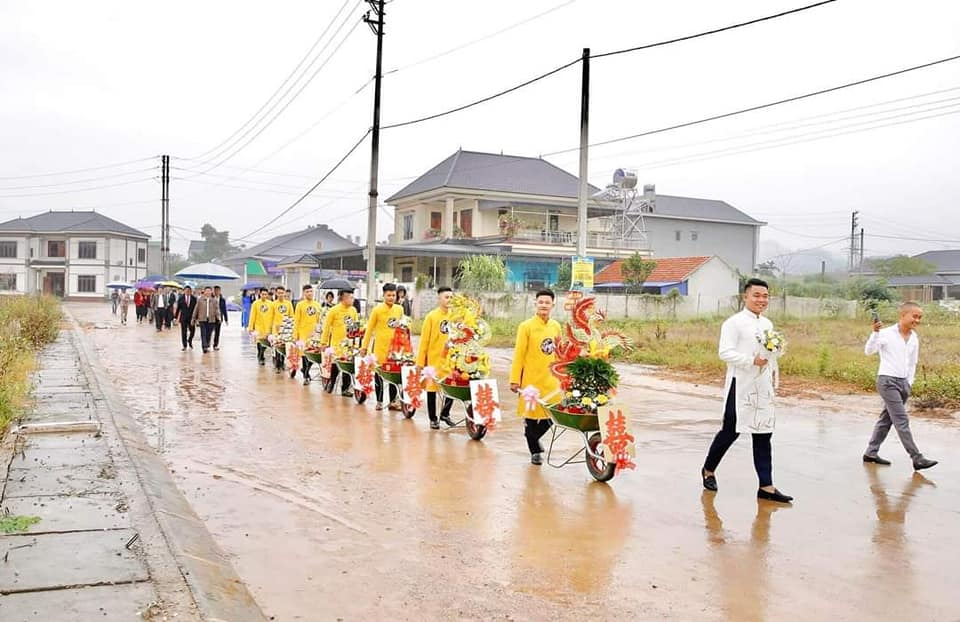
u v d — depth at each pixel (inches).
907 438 325.7
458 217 1808.6
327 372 534.3
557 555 219.3
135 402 490.3
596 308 321.4
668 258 1882.4
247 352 853.8
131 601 163.8
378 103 970.7
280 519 250.8
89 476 267.0
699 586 197.6
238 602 179.8
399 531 239.3
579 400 303.6
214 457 337.7
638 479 307.1
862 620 178.4
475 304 392.5
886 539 236.1
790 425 431.8
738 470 324.5
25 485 254.7
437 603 185.9
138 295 1482.5
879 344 334.6
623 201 1792.6
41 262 2603.3
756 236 2183.8
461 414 459.8
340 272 1638.8
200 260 3772.1
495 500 273.7
